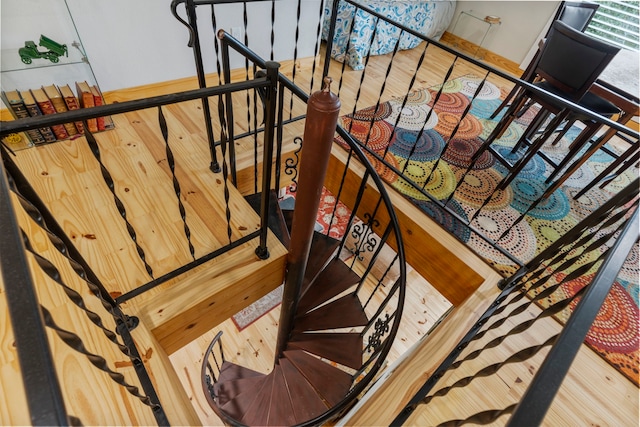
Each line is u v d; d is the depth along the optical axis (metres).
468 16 4.62
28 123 0.66
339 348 2.16
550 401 0.46
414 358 1.46
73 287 1.33
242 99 2.75
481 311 1.66
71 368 1.14
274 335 3.09
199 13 2.43
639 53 2.95
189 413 1.14
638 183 1.04
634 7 3.49
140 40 2.29
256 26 2.79
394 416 1.27
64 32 1.99
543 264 1.88
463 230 2.02
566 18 2.56
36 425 0.36
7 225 0.48
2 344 1.14
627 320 1.65
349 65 3.73
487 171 2.51
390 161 2.46
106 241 1.53
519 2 4.09
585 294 0.59
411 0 3.91
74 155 1.90
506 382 1.37
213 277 1.51
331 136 1.02
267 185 1.32
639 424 1.29
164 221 1.65
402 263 1.70
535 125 2.62
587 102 2.26
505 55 4.45
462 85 3.71
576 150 2.09
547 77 2.17
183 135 2.20
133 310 1.35
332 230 3.62
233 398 1.99
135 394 0.92
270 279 1.75
